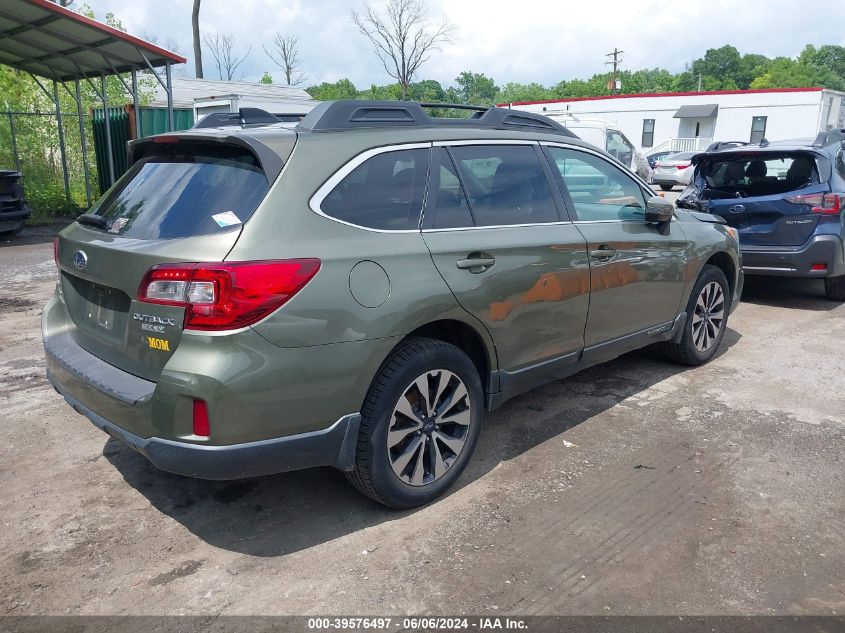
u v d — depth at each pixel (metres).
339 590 2.79
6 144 16.42
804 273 7.11
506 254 3.57
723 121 37.81
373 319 2.97
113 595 2.77
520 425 4.38
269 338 2.71
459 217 3.49
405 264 3.13
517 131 4.01
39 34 12.34
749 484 3.63
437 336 3.55
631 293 4.47
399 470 3.24
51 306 3.75
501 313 3.55
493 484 3.64
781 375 5.30
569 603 2.71
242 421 2.69
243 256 2.70
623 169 4.70
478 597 2.75
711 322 5.48
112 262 3.00
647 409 4.63
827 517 3.32
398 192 3.28
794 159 7.23
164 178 3.27
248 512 3.38
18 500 3.48
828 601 2.73
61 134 16.25
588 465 3.84
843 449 4.03
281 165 2.94
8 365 5.48
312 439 2.90
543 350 3.89
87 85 19.00
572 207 4.14
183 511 3.39
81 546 3.10
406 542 3.12
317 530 3.22
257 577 2.88
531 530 3.21
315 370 2.83
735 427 4.34
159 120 16.80
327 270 2.86
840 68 123.75
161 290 2.75
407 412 3.20
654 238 4.64
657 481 3.66
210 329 2.65
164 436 2.73
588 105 41.62
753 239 7.33
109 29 11.82
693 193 7.91
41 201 15.45
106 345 3.15
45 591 2.79
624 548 3.06
